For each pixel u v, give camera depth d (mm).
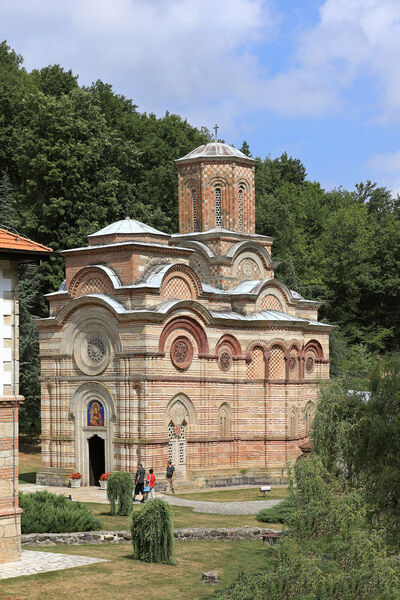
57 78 83188
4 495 28625
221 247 57406
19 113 78000
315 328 58188
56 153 69500
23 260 29281
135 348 47688
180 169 59938
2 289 28641
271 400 53938
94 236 52688
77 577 27141
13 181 78875
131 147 77812
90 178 71812
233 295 55062
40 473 51188
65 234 69562
